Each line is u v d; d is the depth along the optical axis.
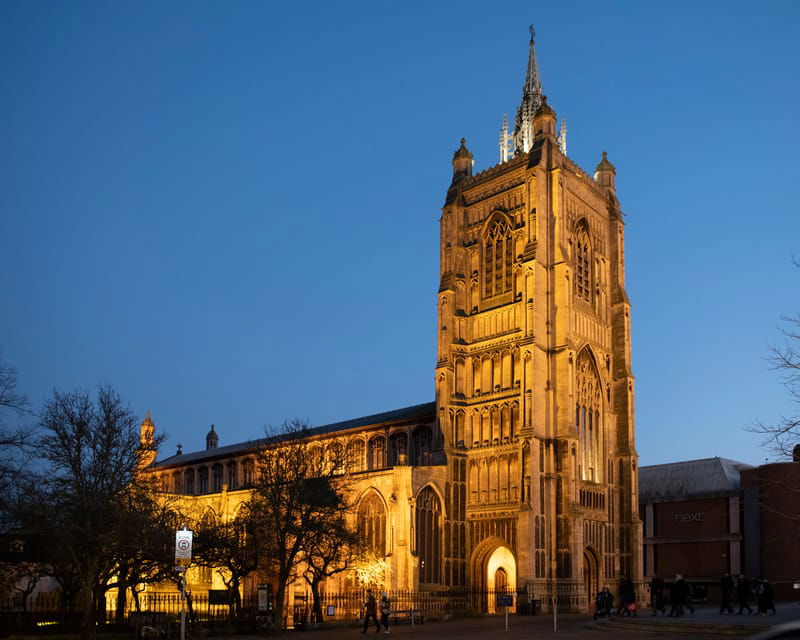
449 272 100.81
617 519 96.62
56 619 61.44
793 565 97.62
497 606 87.56
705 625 47.91
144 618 58.94
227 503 105.00
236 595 70.31
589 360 97.56
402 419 104.75
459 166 106.44
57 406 74.19
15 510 55.88
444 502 90.81
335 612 81.88
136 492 63.19
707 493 111.12
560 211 95.88
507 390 92.81
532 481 86.38
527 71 112.62
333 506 72.12
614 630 53.56
